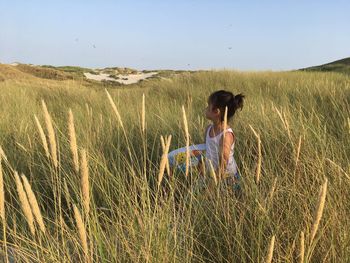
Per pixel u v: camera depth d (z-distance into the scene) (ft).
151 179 12.82
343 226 8.26
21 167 13.75
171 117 20.89
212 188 9.91
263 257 7.60
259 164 8.75
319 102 24.53
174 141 16.61
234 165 12.16
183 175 12.16
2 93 32.65
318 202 5.72
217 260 8.33
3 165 13.80
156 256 7.55
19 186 5.52
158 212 8.36
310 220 8.29
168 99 35.50
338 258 7.70
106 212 10.75
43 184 13.15
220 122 12.26
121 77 126.72
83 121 19.90
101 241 7.82
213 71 56.08
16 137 16.28
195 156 12.29
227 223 8.71
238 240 8.30
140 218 8.18
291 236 8.30
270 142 14.29
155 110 24.43
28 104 27.76
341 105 21.16
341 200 9.02
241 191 10.32
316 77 51.21
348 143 13.04
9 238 9.85
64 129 17.84
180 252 8.05
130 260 7.84
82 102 31.09
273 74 54.80
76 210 5.66
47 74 115.03
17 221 10.61
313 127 14.76
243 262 7.78
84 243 5.85
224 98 12.07
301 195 9.24
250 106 22.21
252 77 48.93
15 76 89.25
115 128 17.34
